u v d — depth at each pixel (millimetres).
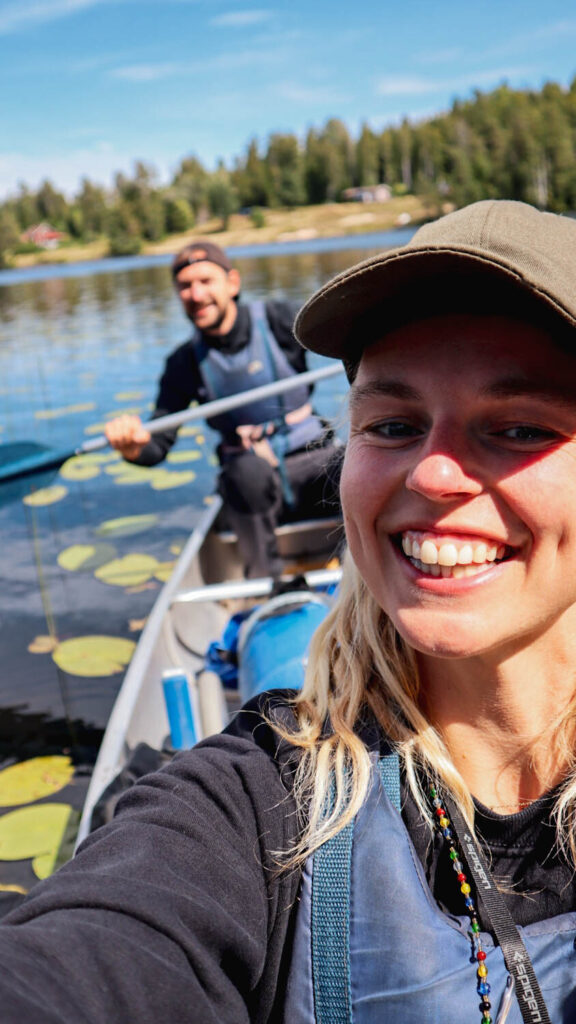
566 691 593
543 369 513
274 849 578
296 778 608
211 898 522
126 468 4758
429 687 624
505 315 518
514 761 614
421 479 521
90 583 3238
